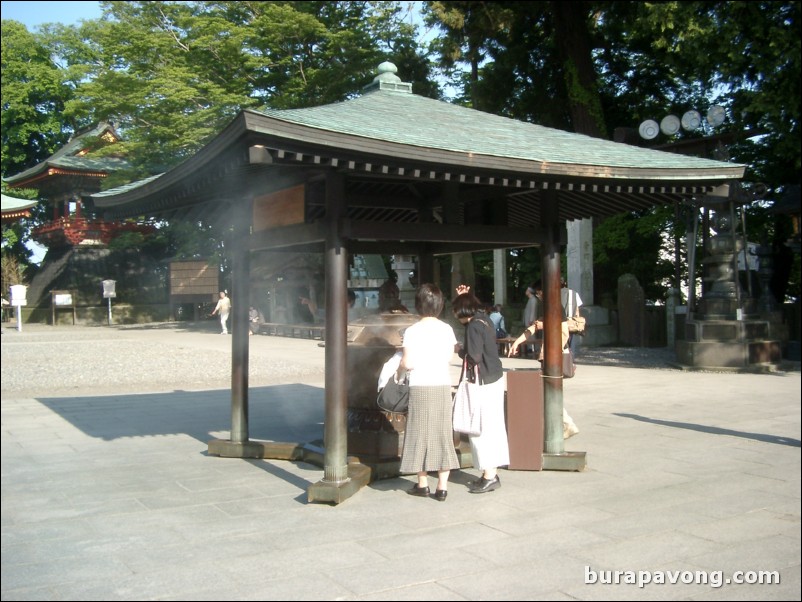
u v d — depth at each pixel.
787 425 8.55
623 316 20.91
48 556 4.28
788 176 20.17
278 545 4.46
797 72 16.25
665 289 26.19
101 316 39.56
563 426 7.01
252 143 4.68
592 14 21.86
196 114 25.95
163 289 42.06
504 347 17.22
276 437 8.20
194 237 32.19
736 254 15.37
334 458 5.50
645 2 17.70
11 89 40.72
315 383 13.34
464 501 5.46
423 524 4.88
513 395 6.44
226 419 9.44
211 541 4.54
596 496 5.56
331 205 5.45
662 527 4.79
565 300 7.95
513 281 31.64
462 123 6.85
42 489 5.84
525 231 6.49
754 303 16.17
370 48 26.56
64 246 41.72
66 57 42.84
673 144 15.88
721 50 16.83
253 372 14.80
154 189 6.32
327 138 4.72
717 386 12.23
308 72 27.25
